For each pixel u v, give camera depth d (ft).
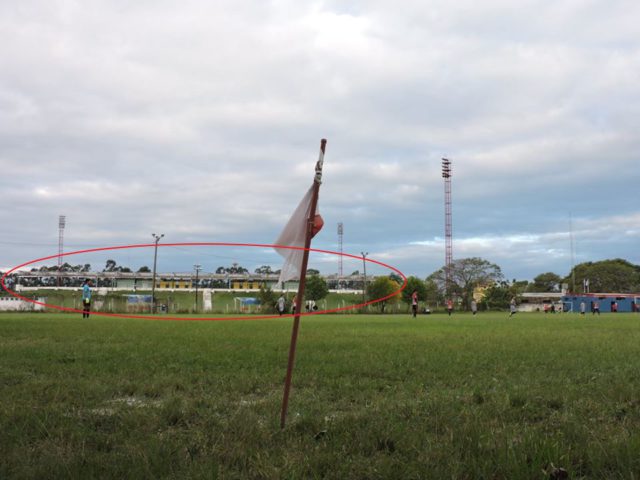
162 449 15.29
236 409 21.80
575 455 14.79
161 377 29.60
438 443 16.21
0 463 14.35
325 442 16.48
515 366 35.45
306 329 82.17
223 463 14.64
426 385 28.12
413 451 15.51
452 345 51.31
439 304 367.86
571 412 20.92
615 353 44.45
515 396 23.54
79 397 23.88
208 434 17.37
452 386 27.81
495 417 20.13
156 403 23.57
